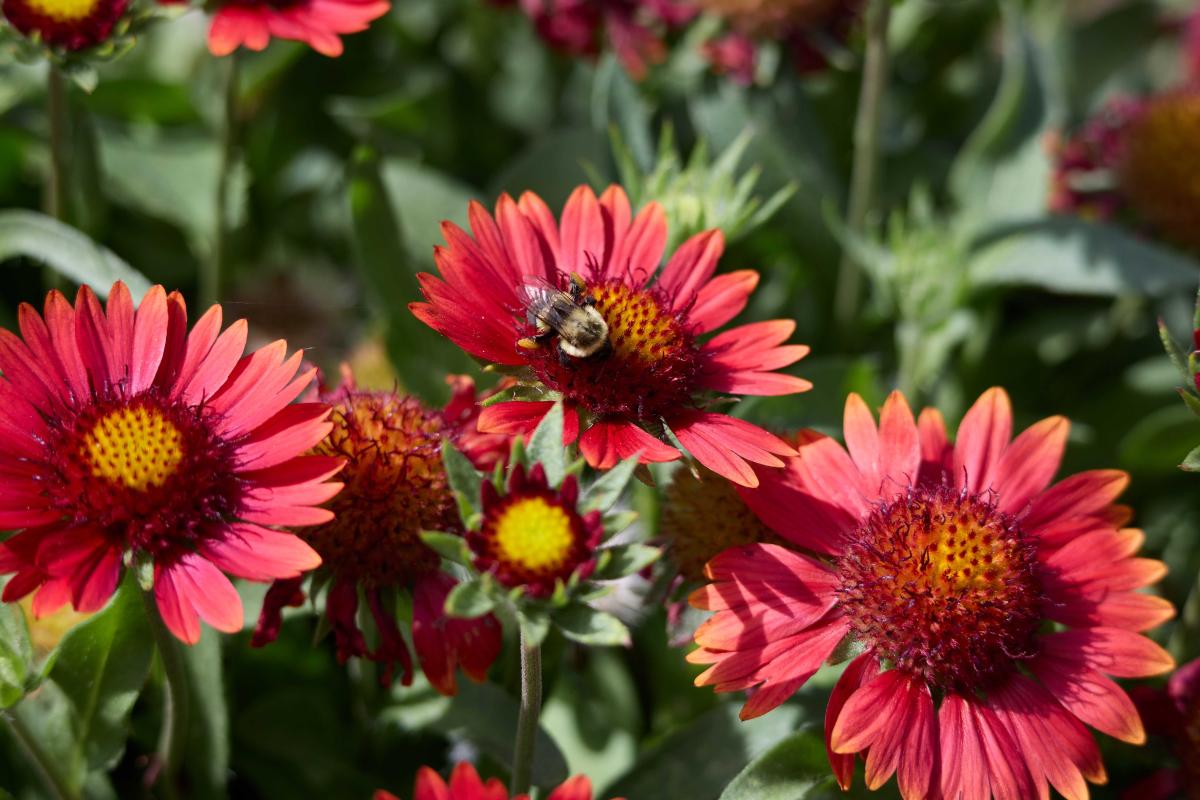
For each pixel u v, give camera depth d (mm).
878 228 654
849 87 704
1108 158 653
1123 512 482
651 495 519
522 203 494
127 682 472
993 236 619
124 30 507
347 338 652
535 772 494
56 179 569
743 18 631
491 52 751
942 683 462
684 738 503
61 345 457
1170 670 459
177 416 450
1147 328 681
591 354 463
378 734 541
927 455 489
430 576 472
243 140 657
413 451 468
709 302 494
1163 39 909
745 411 549
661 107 662
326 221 709
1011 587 463
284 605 460
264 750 534
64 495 443
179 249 668
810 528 474
